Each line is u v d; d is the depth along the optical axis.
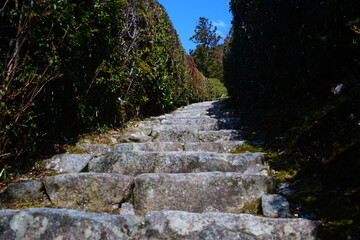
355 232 1.42
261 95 4.76
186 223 1.65
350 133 2.10
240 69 5.88
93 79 3.31
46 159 2.66
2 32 2.18
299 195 1.94
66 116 3.20
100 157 2.74
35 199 2.08
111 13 3.55
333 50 2.58
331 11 2.40
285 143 2.88
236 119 4.40
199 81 11.61
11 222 1.62
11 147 2.30
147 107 5.66
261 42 4.45
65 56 2.63
